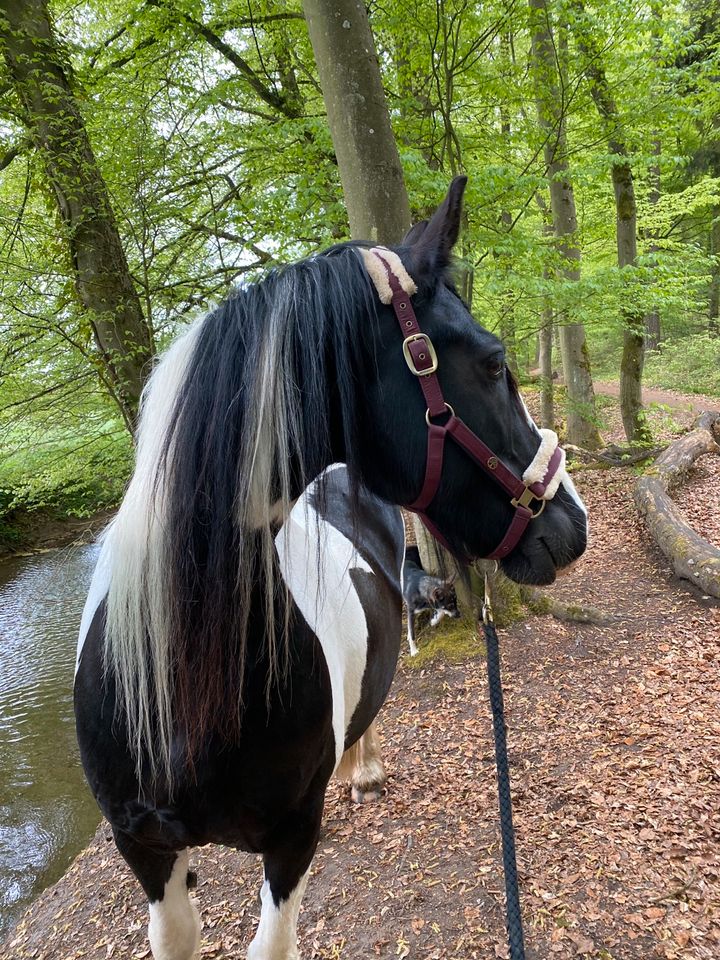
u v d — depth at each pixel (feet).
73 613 25.45
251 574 3.36
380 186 11.05
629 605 14.85
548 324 21.35
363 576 5.74
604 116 21.75
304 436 3.30
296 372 3.32
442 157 16.38
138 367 16.88
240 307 3.48
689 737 9.64
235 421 3.22
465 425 3.63
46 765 15.70
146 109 16.57
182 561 3.31
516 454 3.96
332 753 4.45
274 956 4.30
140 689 3.46
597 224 31.01
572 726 10.46
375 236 11.18
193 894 8.36
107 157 16.63
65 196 16.24
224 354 3.30
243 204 16.78
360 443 3.66
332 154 16.16
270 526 3.46
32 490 18.53
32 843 12.60
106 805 4.12
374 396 3.55
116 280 16.75
